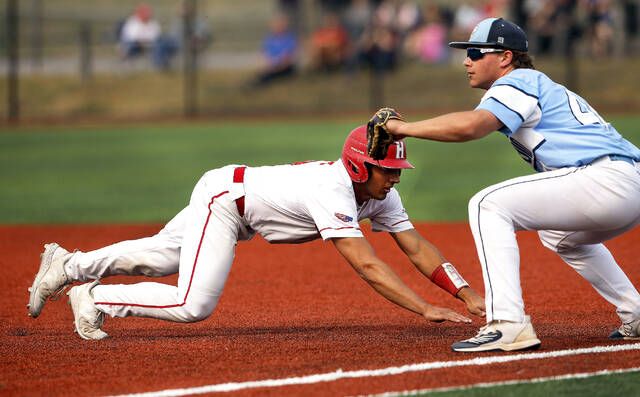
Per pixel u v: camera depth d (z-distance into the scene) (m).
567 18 93.94
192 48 98.56
